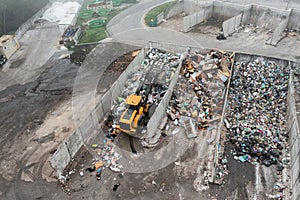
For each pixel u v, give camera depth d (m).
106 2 38.38
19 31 32.78
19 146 17.67
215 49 25.58
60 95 21.86
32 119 19.73
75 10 38.75
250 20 29.83
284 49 24.95
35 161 16.56
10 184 15.39
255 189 14.48
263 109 19.06
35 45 30.33
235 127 17.83
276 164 15.59
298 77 21.00
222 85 20.94
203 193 14.43
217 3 30.69
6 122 19.67
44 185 15.20
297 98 19.16
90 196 14.59
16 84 23.72
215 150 16.22
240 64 23.09
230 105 19.56
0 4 34.78
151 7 37.53
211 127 18.08
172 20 32.78
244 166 15.62
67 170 15.95
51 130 18.64
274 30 27.58
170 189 14.71
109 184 15.12
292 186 14.27
